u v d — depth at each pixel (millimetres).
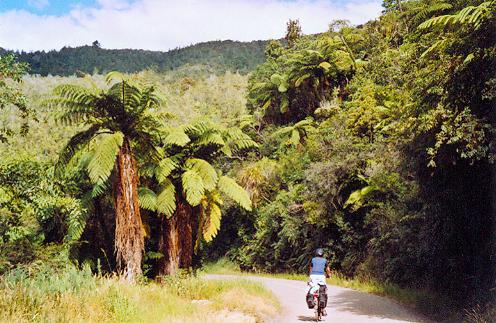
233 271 32812
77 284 9969
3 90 12109
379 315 10320
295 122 38906
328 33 35875
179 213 20703
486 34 9484
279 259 28328
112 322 7844
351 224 21547
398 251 16047
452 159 10562
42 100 15844
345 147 21859
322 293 9766
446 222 11797
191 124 20562
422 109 11156
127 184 16188
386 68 23609
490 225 10320
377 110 21062
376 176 18500
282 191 28469
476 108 10062
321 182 21672
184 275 17344
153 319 8172
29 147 36250
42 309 7770
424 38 12125
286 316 10414
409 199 14797
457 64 9938
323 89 35375
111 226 22531
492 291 9359
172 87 98000
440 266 12383
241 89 88125
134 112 16750
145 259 20594
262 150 36938
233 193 22094
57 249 17047
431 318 9781
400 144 12852
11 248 14141
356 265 20625
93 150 19703
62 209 18031
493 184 10188
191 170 19984
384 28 31984
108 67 146000
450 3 12156
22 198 13922
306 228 24625
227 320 8500
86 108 16219
